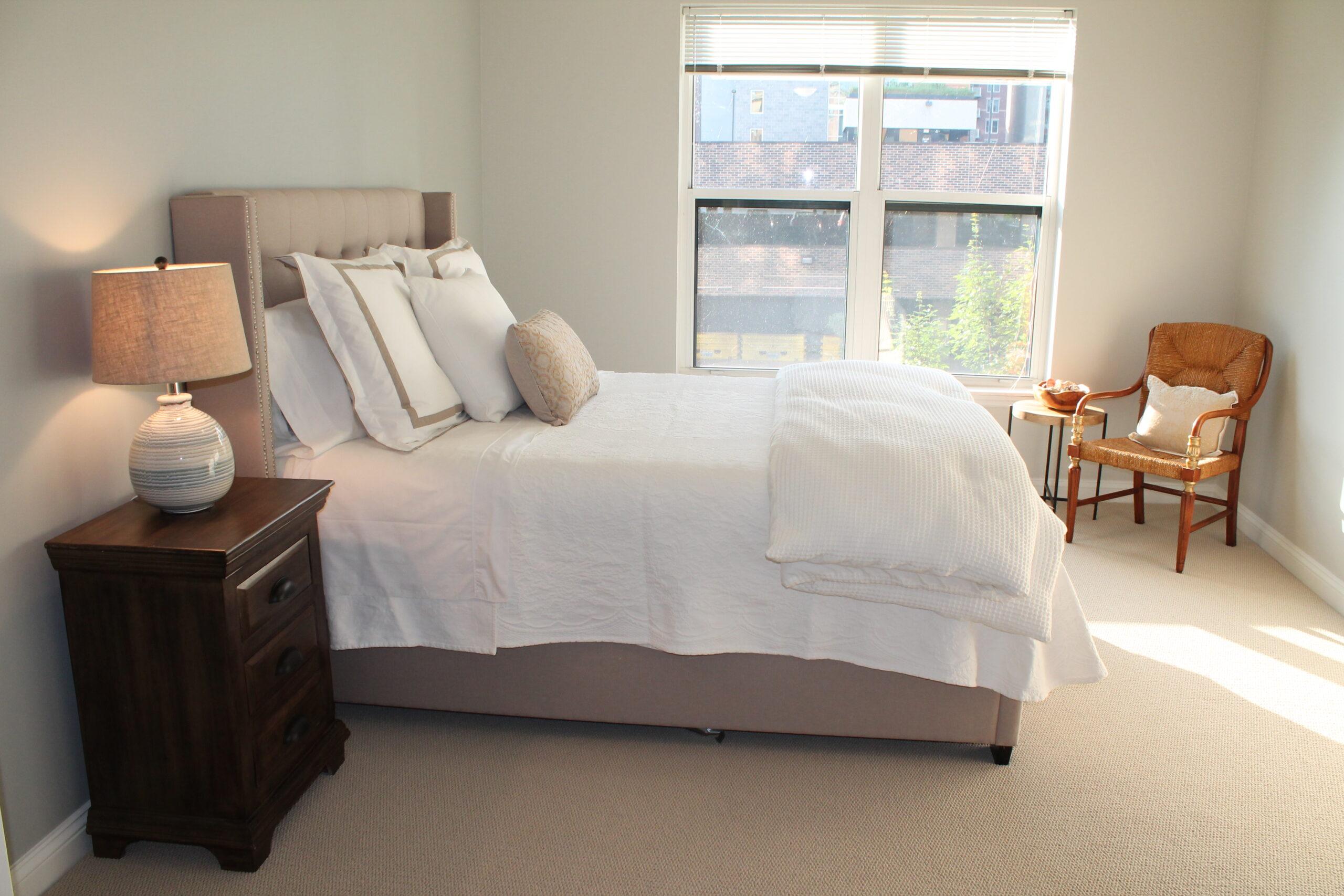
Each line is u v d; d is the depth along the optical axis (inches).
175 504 73.7
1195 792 86.6
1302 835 80.6
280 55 105.0
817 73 163.8
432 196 139.1
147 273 68.3
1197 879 75.1
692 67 165.0
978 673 86.0
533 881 74.3
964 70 161.6
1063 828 81.3
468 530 87.4
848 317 175.2
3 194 67.7
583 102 165.8
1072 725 97.9
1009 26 159.2
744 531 85.0
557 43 164.2
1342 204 128.3
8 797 70.4
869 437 89.0
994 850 78.3
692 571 85.7
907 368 128.7
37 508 72.4
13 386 69.5
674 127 165.3
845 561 79.9
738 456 90.9
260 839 74.9
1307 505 136.6
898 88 166.6
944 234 171.0
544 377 103.6
